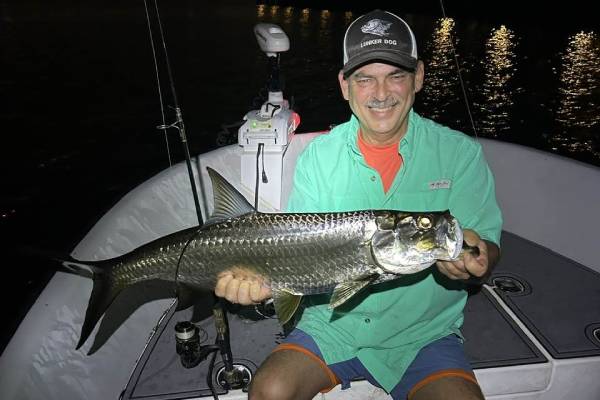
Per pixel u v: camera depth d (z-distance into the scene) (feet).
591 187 4.85
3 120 14.61
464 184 3.10
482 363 3.56
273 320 4.23
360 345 3.10
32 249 3.10
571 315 4.10
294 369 2.92
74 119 14.92
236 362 3.73
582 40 30.19
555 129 14.10
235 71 22.38
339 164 3.25
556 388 3.58
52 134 13.42
